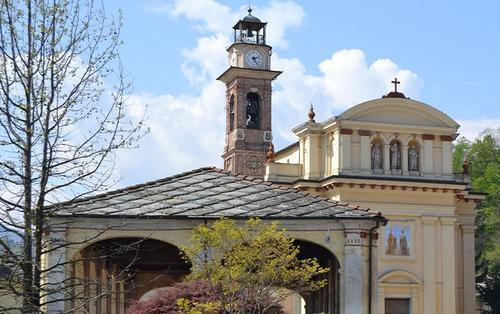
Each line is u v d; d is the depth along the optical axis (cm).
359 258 2784
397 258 5397
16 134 1792
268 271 2461
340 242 2800
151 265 3234
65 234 2562
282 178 5756
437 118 5628
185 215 2689
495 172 8388
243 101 7662
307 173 5647
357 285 2777
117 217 2630
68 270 2533
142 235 2659
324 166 5631
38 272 1817
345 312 2767
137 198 2838
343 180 5353
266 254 2469
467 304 5816
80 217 2598
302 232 2784
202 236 2517
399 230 5431
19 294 1783
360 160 5481
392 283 5359
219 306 2391
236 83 7675
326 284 2877
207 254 2552
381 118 5550
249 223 2545
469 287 5831
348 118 5466
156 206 2770
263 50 7775
